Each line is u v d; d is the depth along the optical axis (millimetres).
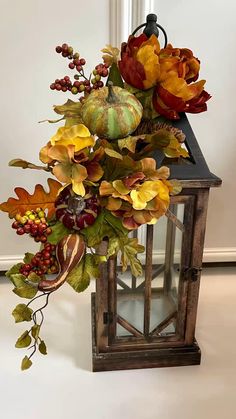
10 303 978
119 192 492
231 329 897
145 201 491
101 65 595
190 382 752
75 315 939
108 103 517
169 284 774
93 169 511
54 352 819
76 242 525
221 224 1105
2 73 891
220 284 1074
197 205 637
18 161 548
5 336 861
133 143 532
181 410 692
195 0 871
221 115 981
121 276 770
